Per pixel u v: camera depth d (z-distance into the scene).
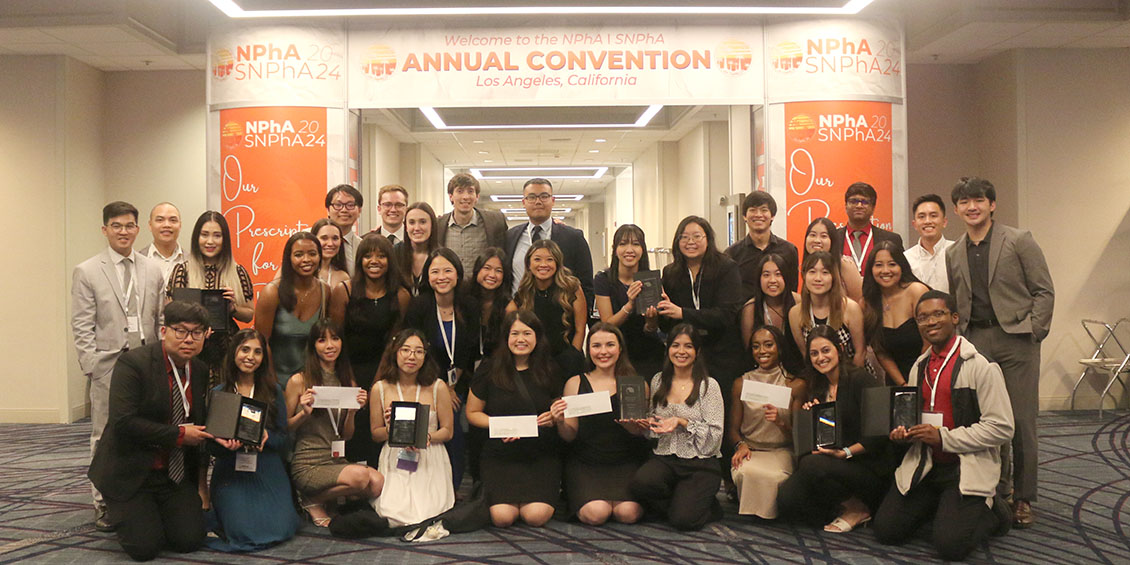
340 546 4.12
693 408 4.50
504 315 4.82
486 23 6.71
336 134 6.68
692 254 4.88
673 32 6.74
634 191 17.73
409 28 6.70
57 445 6.74
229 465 4.24
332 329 4.47
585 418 4.57
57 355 7.73
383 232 5.85
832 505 4.41
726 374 4.82
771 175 6.75
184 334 3.96
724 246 12.08
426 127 13.01
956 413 3.99
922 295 4.16
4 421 7.75
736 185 10.71
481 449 4.74
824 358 4.30
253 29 6.63
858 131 6.70
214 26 6.71
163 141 8.47
